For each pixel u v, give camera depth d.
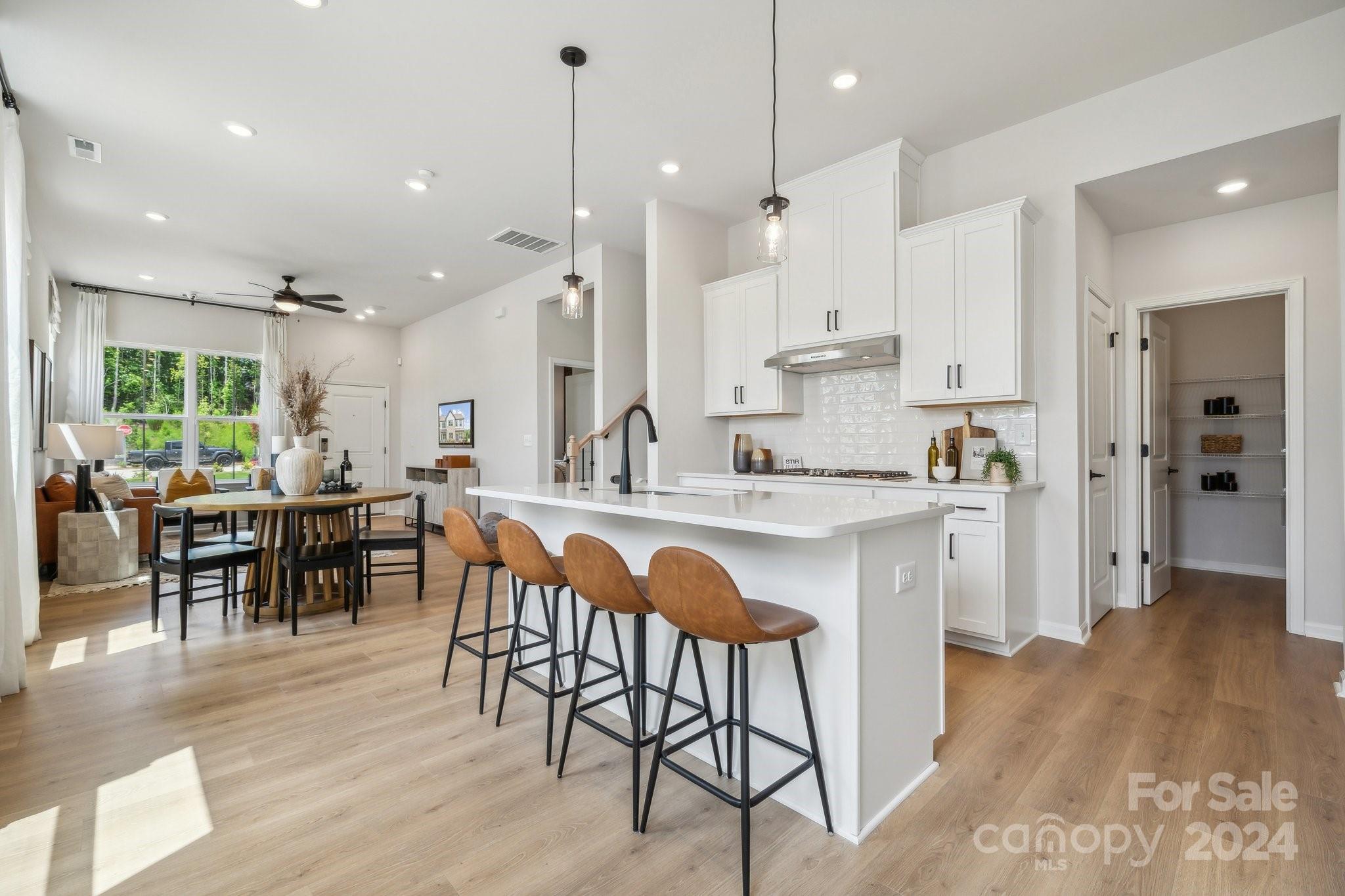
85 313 6.51
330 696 2.64
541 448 6.37
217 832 1.70
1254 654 2.99
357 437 8.62
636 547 2.40
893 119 3.42
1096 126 3.21
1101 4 2.52
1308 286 3.39
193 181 4.12
